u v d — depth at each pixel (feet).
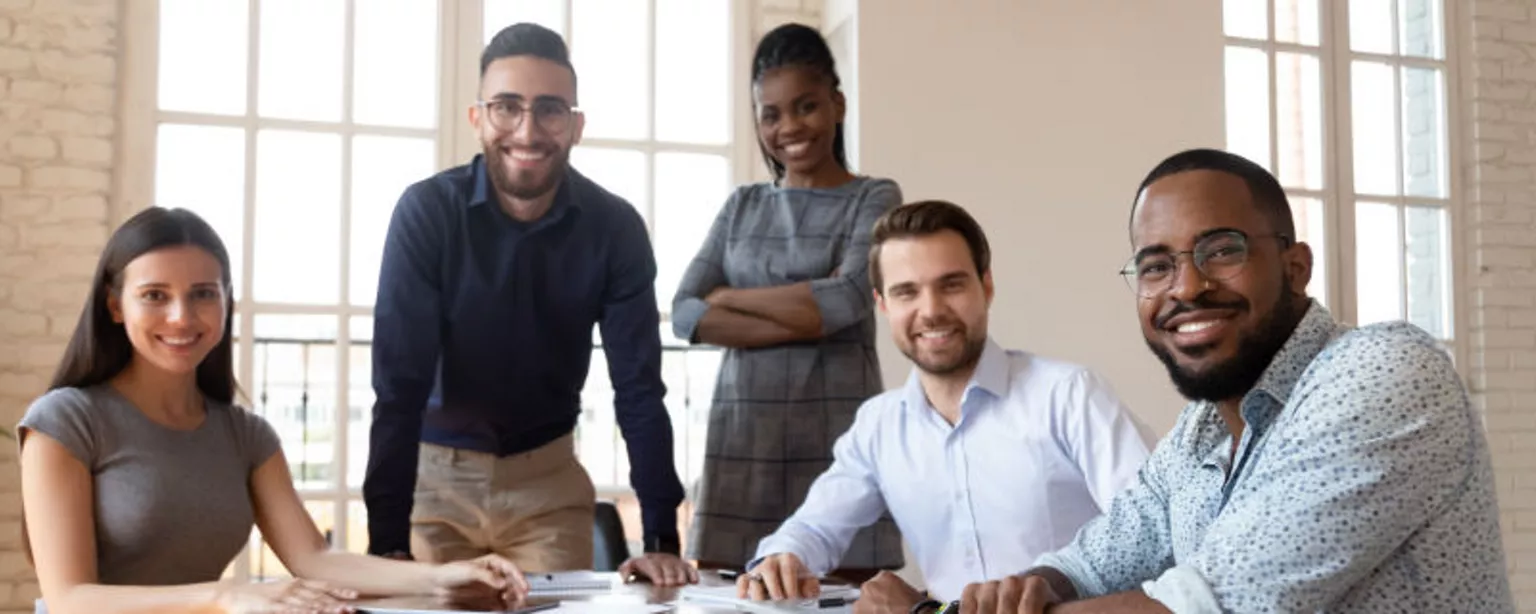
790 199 10.73
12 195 15.12
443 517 9.39
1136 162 17.71
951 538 8.39
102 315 7.04
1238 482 5.05
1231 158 5.09
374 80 16.19
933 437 8.32
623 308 9.59
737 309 10.39
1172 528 5.63
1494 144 20.70
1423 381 4.52
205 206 15.64
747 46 17.35
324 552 7.46
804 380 10.34
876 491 8.62
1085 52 17.61
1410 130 20.56
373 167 16.12
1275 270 5.00
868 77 16.74
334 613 5.91
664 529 9.46
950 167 16.97
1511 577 20.18
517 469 9.48
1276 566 4.53
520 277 9.21
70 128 15.29
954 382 8.19
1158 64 17.93
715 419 10.67
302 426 16.56
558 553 9.44
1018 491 8.09
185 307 6.99
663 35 17.06
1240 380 5.04
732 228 11.00
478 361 9.28
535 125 8.80
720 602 6.48
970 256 8.05
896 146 16.79
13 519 15.11
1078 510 8.15
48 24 15.28
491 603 6.33
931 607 5.65
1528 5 21.06
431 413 9.40
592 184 9.59
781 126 10.64
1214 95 18.13
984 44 17.20
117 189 15.44
